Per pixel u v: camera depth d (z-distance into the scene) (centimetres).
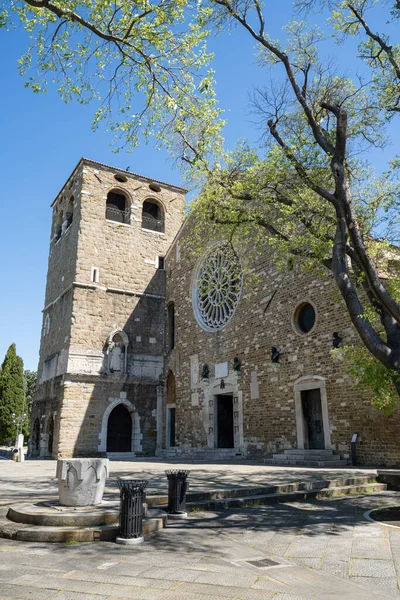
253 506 1019
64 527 752
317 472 1421
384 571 566
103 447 2717
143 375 3000
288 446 1972
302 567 584
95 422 2734
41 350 3300
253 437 2181
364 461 1650
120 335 2977
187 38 1063
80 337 2814
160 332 3155
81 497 855
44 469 1819
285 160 1219
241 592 484
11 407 5069
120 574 548
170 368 3003
